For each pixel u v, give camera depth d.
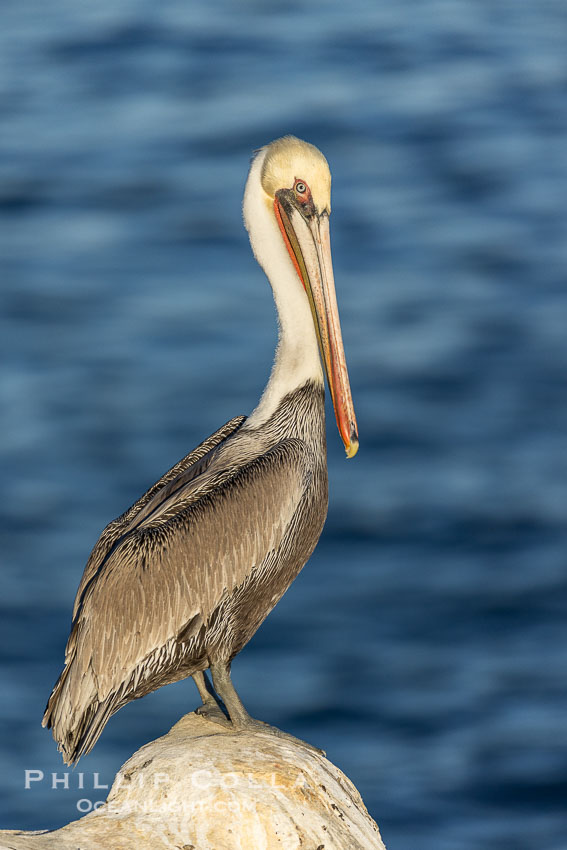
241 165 37.66
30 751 17.38
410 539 23.02
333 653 20.19
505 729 18.53
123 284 31.59
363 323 29.42
